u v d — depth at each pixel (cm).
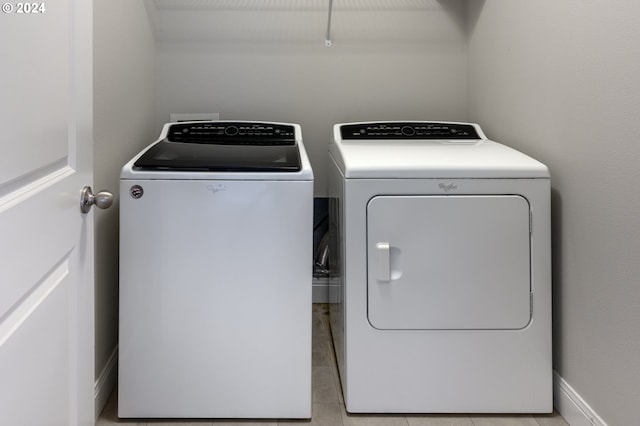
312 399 187
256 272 169
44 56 95
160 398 170
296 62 266
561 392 174
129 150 212
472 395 174
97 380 173
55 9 101
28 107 87
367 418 174
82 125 118
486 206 169
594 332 154
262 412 172
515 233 170
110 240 188
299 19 265
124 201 165
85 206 120
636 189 133
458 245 170
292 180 167
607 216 146
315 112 269
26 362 90
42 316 97
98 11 171
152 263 166
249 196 167
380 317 172
